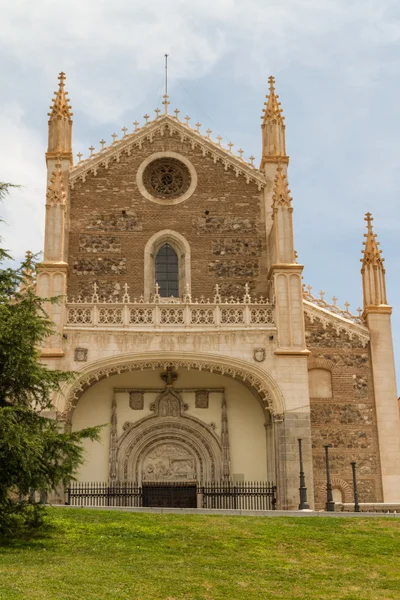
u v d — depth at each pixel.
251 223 42.03
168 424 38.44
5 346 22.30
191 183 42.41
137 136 42.88
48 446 22.58
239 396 39.06
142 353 35.91
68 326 35.94
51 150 42.03
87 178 42.00
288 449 35.06
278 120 43.72
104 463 37.59
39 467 21.77
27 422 22.59
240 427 38.59
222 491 37.31
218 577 18.66
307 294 40.84
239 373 36.16
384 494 37.47
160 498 37.62
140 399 38.72
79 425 37.94
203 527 24.25
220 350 36.25
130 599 16.56
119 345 35.97
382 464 37.84
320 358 39.16
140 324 36.44
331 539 23.16
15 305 23.70
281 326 36.62
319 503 37.19
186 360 36.09
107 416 38.28
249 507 36.75
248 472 37.91
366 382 39.06
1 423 20.88
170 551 21.06
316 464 37.69
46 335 26.62
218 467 37.91
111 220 41.53
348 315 40.47
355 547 22.23
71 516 25.45
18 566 18.47
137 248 41.22
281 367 36.16
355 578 19.08
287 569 19.75
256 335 36.53
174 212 41.94
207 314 36.81
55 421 24.14
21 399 23.17
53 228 37.53
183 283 41.00
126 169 42.41
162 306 36.78
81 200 41.66
